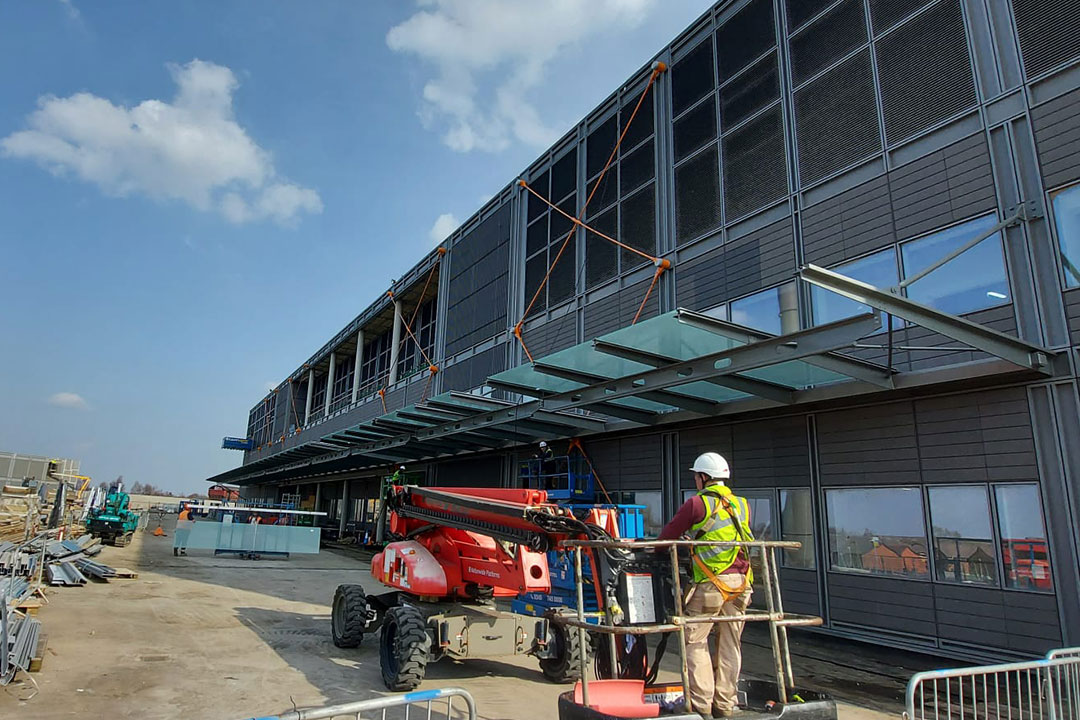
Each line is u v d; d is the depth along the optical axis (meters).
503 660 9.30
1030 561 8.97
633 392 11.73
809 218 12.69
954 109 10.58
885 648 10.45
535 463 19.36
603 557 5.18
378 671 8.23
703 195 15.17
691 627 4.47
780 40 13.80
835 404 11.55
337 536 38.00
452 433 18.19
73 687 6.98
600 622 5.03
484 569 8.23
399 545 9.12
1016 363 8.55
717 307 14.38
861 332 8.01
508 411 15.78
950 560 9.86
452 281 27.64
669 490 14.98
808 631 11.61
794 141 13.19
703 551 4.52
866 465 11.15
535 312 21.02
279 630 10.71
